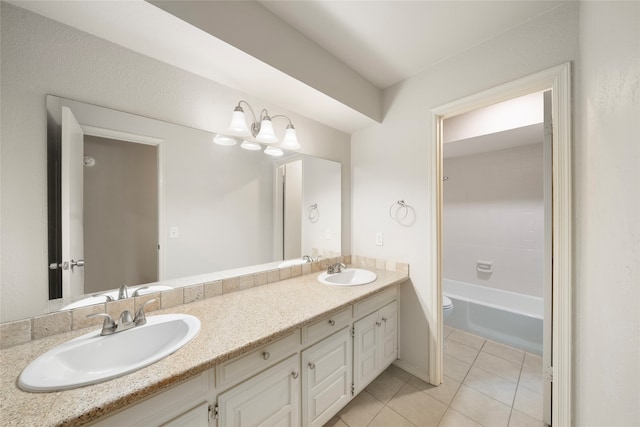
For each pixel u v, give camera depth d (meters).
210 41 1.12
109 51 1.13
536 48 1.34
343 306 1.34
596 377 0.79
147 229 1.28
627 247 0.55
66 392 0.67
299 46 1.44
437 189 1.78
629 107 0.54
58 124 1.02
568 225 1.21
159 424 0.79
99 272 1.13
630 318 0.52
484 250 3.17
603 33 0.74
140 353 0.99
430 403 1.63
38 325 0.96
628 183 0.54
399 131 1.98
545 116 1.43
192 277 1.43
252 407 1.04
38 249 0.99
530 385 1.79
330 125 2.14
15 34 0.93
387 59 1.71
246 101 1.62
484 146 2.82
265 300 1.39
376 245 2.16
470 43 1.56
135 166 1.23
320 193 2.10
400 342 2.00
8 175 0.93
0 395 0.66
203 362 0.81
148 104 1.25
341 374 1.46
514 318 2.35
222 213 1.55
